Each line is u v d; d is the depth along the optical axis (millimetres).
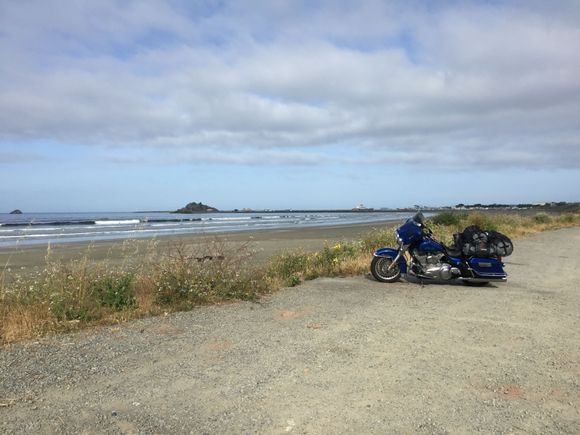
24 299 6625
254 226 44312
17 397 3980
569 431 3480
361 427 3516
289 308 7242
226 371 4594
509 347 5383
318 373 4555
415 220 9609
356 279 10023
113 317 6488
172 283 7523
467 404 3914
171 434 3398
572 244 19125
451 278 9367
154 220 67062
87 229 38969
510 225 25641
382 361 4895
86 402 3898
